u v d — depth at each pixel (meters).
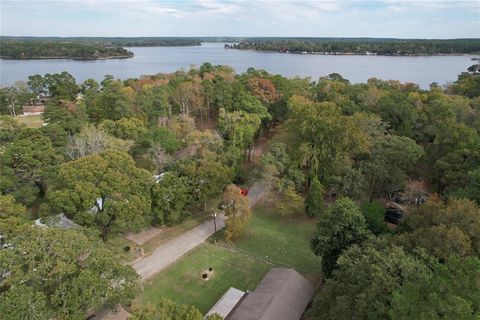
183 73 116.25
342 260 24.75
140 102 70.06
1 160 41.19
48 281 23.03
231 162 52.44
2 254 22.83
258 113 69.69
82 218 34.84
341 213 31.09
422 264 21.72
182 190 40.41
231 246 39.06
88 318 26.55
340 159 46.06
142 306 23.05
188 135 56.28
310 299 29.41
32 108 106.81
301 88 84.25
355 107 65.94
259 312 26.23
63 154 48.28
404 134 56.47
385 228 33.75
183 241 39.72
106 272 24.81
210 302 30.72
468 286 16.33
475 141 42.28
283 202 44.31
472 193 34.28
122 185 36.16
